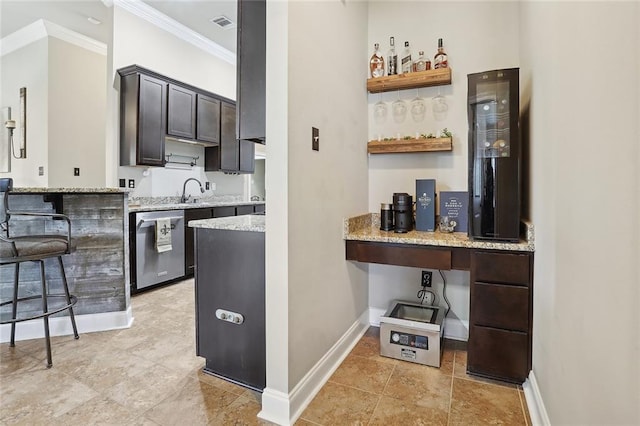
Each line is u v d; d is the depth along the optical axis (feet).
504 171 5.75
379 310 8.29
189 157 14.69
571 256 3.34
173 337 7.51
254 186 21.02
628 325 2.14
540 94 4.83
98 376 5.89
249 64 5.47
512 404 5.10
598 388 2.63
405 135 7.89
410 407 5.06
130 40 12.01
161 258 11.38
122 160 11.76
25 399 5.22
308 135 5.27
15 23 13.12
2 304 6.89
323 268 5.85
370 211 8.26
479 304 5.77
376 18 8.14
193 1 11.85
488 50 7.20
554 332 3.98
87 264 7.89
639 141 2.02
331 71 6.11
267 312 4.89
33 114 13.93
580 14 3.09
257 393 5.41
